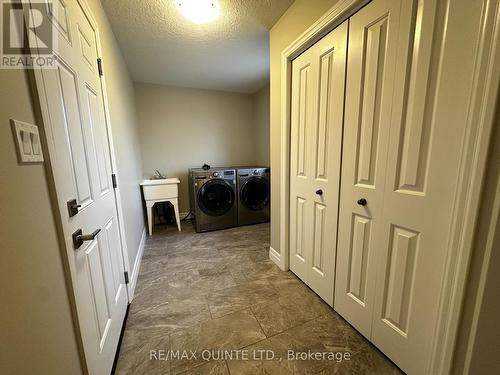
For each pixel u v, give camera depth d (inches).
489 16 25.6
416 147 37.0
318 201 63.2
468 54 29.2
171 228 134.6
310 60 61.6
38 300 24.0
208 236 120.7
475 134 27.8
